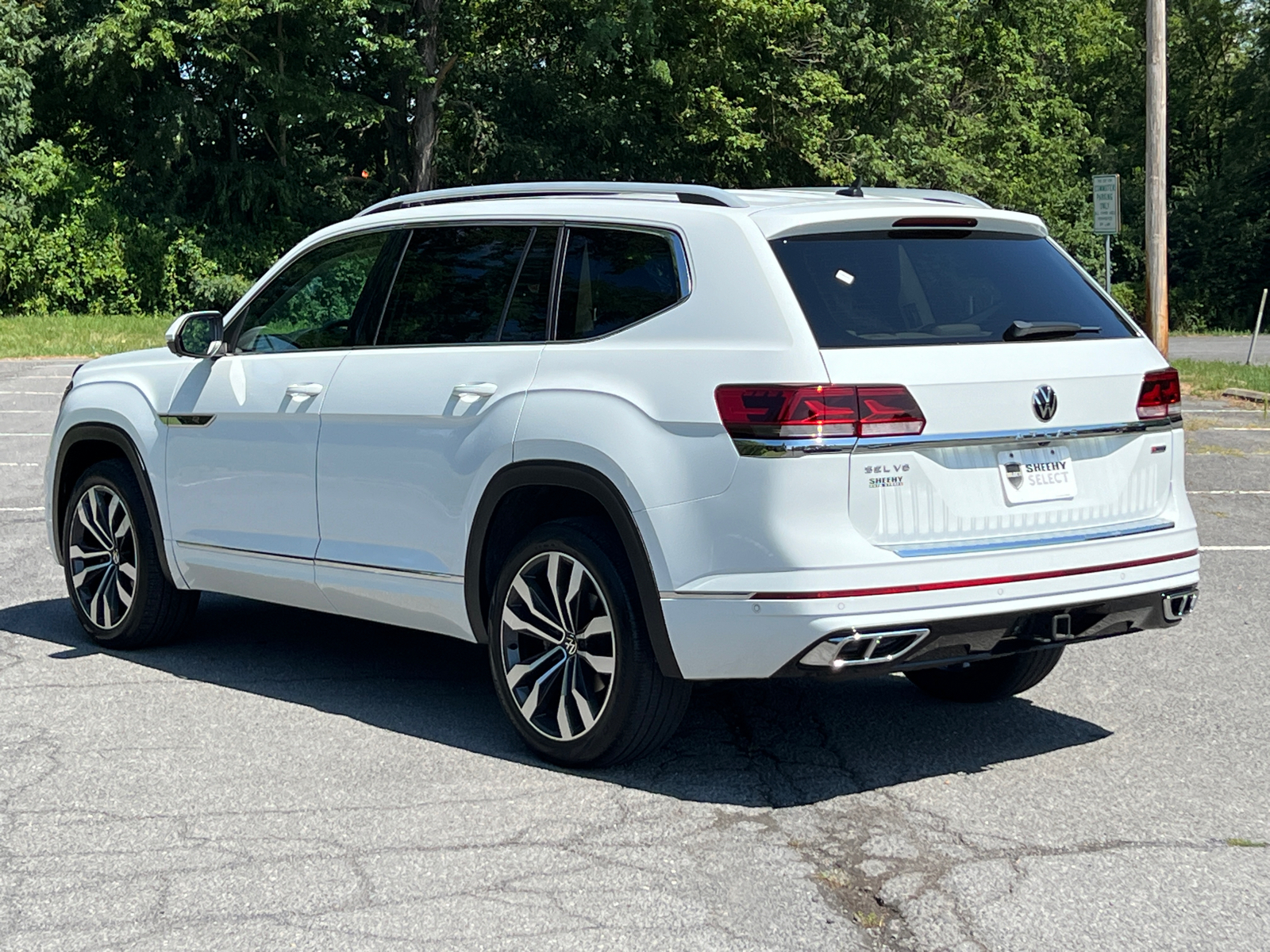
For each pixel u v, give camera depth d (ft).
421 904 12.12
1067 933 11.52
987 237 16.11
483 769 15.89
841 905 12.09
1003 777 15.60
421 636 22.67
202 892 12.41
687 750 16.63
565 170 127.03
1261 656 21.18
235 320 20.40
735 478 14.14
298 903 12.17
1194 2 191.42
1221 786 15.30
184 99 112.06
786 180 126.00
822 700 18.93
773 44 119.55
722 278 14.89
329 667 20.57
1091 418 15.37
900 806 14.64
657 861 13.09
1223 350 113.09
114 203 114.73
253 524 19.48
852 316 14.52
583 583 15.53
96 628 21.66
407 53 112.37
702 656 14.51
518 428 15.94
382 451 17.62
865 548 14.02
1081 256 159.84
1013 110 139.74
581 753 15.61
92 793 15.03
